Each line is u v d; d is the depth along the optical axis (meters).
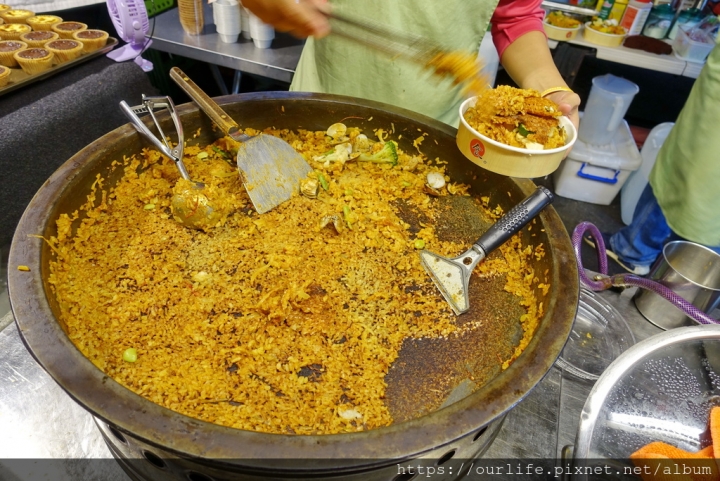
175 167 1.28
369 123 1.42
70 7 2.37
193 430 0.60
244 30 2.46
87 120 1.84
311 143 1.44
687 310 1.07
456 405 0.66
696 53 2.70
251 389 0.85
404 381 0.91
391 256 1.15
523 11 1.42
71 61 1.86
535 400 0.98
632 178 2.92
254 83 3.13
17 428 0.86
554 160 1.13
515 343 0.99
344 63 1.51
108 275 1.01
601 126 2.76
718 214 1.89
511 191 1.20
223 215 1.16
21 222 0.88
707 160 1.83
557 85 1.33
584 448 0.75
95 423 0.86
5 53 1.74
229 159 1.36
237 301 0.99
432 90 1.50
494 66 2.55
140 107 1.21
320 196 1.27
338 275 1.08
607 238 2.75
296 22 0.96
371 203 1.29
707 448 0.74
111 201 1.16
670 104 3.37
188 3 2.33
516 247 1.16
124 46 2.09
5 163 1.54
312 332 0.96
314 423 0.81
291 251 1.11
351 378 0.90
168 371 0.85
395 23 1.39
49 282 0.84
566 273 0.92
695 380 0.81
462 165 1.34
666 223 2.28
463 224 1.27
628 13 2.92
